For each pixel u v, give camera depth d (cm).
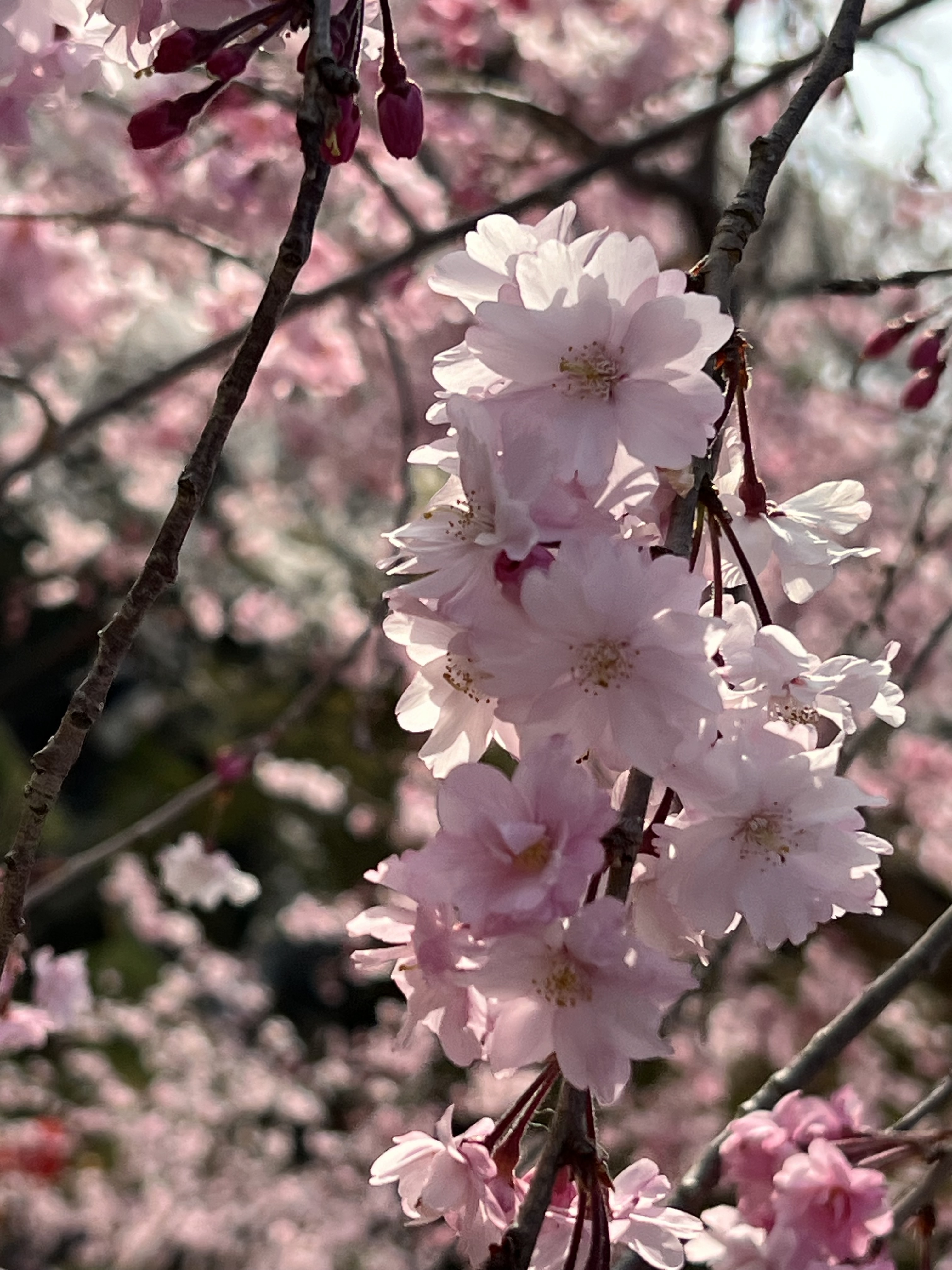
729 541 134
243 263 349
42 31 158
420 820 689
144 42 135
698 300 112
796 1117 153
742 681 117
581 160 506
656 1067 642
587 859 100
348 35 110
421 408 614
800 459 644
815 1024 627
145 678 933
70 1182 600
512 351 115
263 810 862
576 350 115
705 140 471
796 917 116
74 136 454
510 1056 107
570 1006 102
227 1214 591
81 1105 644
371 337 538
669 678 109
